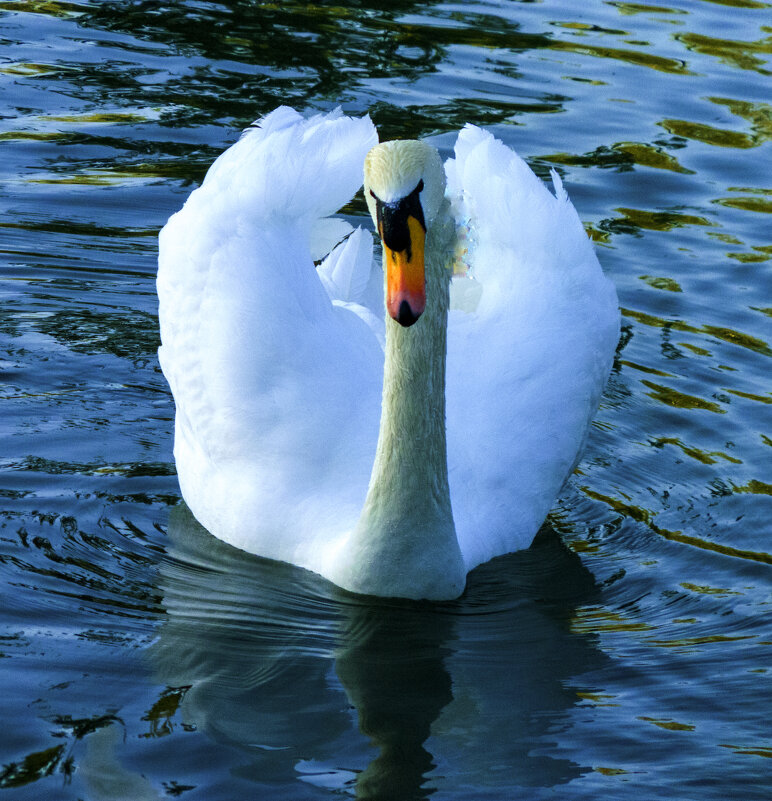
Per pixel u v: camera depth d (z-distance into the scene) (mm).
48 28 22812
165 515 11883
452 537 10547
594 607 10633
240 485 11398
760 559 11281
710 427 13391
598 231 17094
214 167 12977
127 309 15594
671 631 10242
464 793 8250
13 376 13938
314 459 11352
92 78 20797
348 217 17531
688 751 8695
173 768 8367
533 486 11594
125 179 18016
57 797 8023
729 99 20969
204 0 24625
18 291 15703
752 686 9477
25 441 12734
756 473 12578
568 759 8625
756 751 8703
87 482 12172
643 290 15867
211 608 10398
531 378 12008
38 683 9195
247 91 20469
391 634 10148
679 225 17344
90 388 13867
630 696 9375
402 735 8859
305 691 9344
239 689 9312
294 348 11641
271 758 8516
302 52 22141
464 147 13070
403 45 22625
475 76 21422
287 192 12094
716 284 16031
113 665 9477
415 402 10047
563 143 19328
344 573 10695
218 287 11812
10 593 10320
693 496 12297
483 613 10516
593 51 22656
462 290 12414
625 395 13977
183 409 11930
